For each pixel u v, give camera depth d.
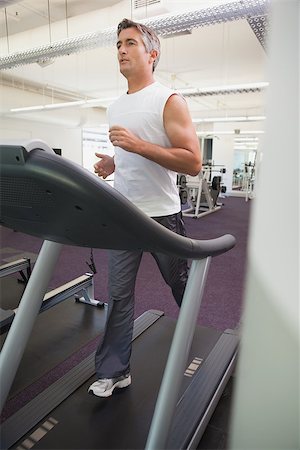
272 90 0.61
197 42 5.17
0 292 2.92
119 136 1.14
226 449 1.23
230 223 6.64
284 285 0.64
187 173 1.32
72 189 0.50
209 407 1.37
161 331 2.04
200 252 0.83
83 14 4.03
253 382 0.72
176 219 1.52
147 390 1.51
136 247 0.73
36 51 3.70
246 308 0.69
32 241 4.93
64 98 9.71
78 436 1.25
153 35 1.40
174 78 7.30
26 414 1.35
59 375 1.78
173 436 1.19
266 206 0.64
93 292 2.72
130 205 0.58
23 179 0.53
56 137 10.02
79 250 4.39
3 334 2.09
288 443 0.71
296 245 0.62
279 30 0.59
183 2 3.10
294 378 0.67
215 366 1.64
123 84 8.16
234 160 12.62
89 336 2.20
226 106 10.37
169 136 1.32
